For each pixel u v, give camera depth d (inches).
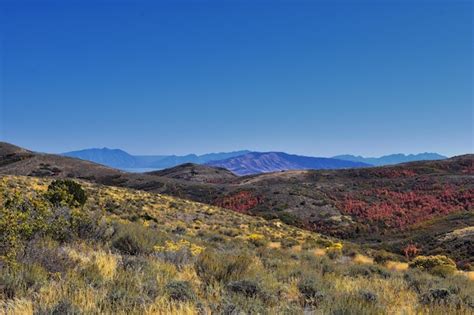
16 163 4805.6
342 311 266.1
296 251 999.6
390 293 385.1
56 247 345.7
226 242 1002.7
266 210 3169.3
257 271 384.8
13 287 242.2
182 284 283.9
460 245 1882.4
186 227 1333.7
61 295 238.2
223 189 3838.6
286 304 292.7
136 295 248.8
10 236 278.5
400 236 2652.6
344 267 624.7
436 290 374.3
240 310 250.1
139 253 429.4
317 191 3745.1
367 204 3440.0
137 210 1423.5
